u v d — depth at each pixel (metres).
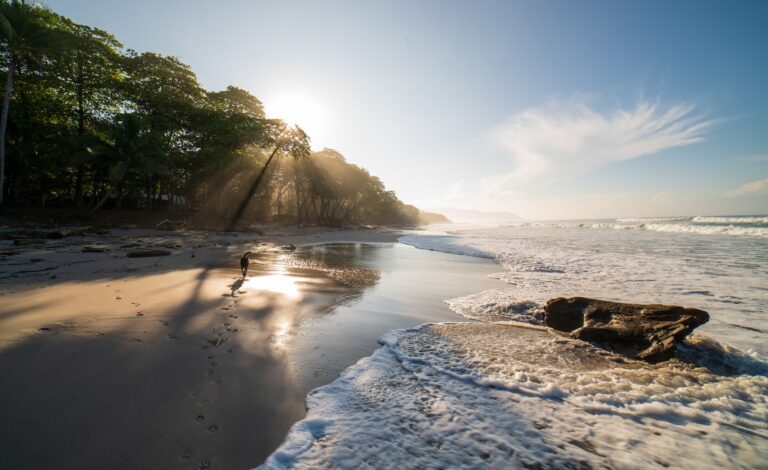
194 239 22.80
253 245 22.33
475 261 18.06
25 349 4.41
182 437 2.87
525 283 11.82
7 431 2.77
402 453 2.76
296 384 3.98
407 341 5.68
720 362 5.30
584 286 11.27
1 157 23.89
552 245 27.91
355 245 28.25
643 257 19.19
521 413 3.50
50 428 2.85
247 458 2.66
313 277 11.60
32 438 2.71
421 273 13.73
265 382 3.98
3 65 25.42
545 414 3.50
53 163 29.44
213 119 34.84
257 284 9.65
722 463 2.80
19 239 16.05
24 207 27.41
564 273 14.11
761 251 21.83
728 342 6.26
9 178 29.94
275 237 31.70
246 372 4.21
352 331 6.14
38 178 30.06
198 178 35.62
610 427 3.31
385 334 6.03
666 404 3.82
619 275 13.50
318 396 3.69
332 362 4.69
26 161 27.89
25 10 24.02
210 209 38.00
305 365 4.54
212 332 5.55
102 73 30.58
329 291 9.45
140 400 3.40
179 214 37.50
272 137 39.22
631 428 3.31
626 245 27.16
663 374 4.71
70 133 30.19
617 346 5.88
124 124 28.78
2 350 4.32
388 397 3.74
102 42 31.06
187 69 37.78
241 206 40.53
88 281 8.52
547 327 6.93
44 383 3.60
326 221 69.81
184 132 37.09
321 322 6.55
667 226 48.62
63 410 3.13
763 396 4.09
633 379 4.52
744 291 10.46
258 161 42.16
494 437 3.04
